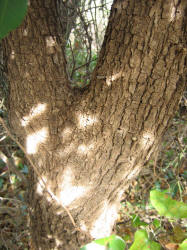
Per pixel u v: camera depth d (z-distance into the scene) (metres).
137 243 0.31
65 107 0.48
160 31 0.36
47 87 0.46
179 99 0.45
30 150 0.55
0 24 0.22
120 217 0.96
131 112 0.44
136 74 0.40
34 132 0.51
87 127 0.48
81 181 0.55
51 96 0.47
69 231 0.63
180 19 0.35
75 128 0.49
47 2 0.40
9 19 0.22
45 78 0.45
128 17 0.38
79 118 0.48
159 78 0.40
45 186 0.52
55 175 0.56
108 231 0.65
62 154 0.52
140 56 0.39
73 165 0.53
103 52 0.42
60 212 0.60
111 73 0.42
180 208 0.34
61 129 0.50
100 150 0.50
